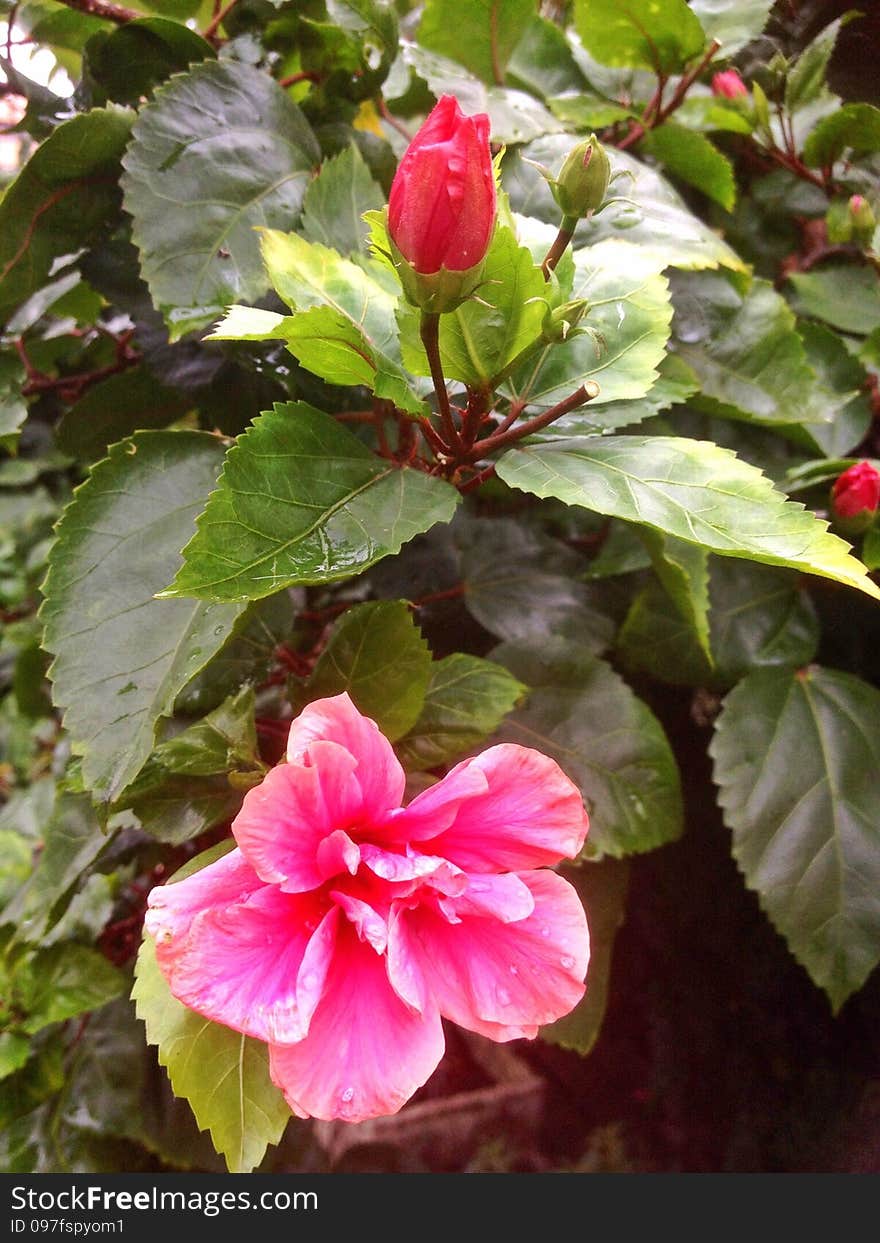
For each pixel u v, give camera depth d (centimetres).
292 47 37
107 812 26
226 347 33
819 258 43
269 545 23
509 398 28
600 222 34
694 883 43
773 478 37
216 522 23
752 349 37
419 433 31
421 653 27
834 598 38
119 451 29
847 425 39
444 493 25
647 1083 51
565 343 28
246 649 31
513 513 43
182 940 21
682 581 30
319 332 25
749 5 38
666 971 47
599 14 37
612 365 27
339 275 28
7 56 35
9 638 66
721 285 37
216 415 36
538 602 38
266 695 33
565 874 34
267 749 32
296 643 39
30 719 60
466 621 39
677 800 32
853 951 32
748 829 33
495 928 22
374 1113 21
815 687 35
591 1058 53
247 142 32
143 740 25
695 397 35
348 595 41
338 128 36
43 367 45
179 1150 36
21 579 71
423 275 22
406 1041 21
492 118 35
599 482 24
